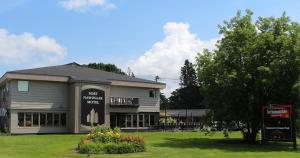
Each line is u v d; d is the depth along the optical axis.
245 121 35.06
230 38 33.91
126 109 55.75
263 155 24.14
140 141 24.92
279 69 31.44
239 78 32.59
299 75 31.59
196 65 36.34
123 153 23.67
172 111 93.31
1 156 22.11
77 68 57.09
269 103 32.94
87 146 23.61
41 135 44.31
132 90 57.25
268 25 33.59
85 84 50.66
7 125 49.09
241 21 34.41
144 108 58.22
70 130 50.53
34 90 49.19
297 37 31.73
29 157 21.66
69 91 51.44
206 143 34.12
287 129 30.17
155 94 59.72
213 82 34.81
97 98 51.53
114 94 55.31
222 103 34.16
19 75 47.75
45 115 49.84
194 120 88.62
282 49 31.80
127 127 56.06
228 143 34.44
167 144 31.81
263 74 31.69
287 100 32.84
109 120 52.91
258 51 32.62
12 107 47.62
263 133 30.98
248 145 32.41
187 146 30.22
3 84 52.41
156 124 59.41
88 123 50.41
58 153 23.69
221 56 34.16
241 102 34.00
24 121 48.38
